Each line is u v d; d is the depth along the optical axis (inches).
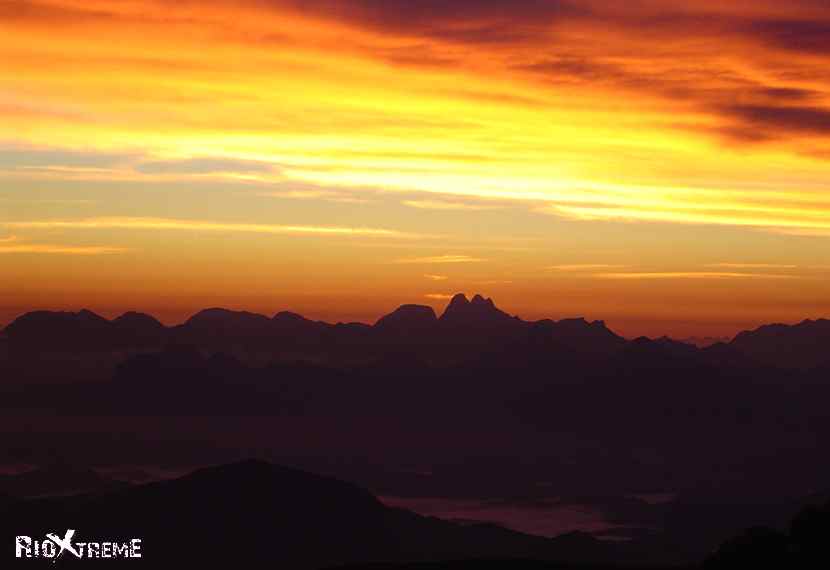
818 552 3132.4
